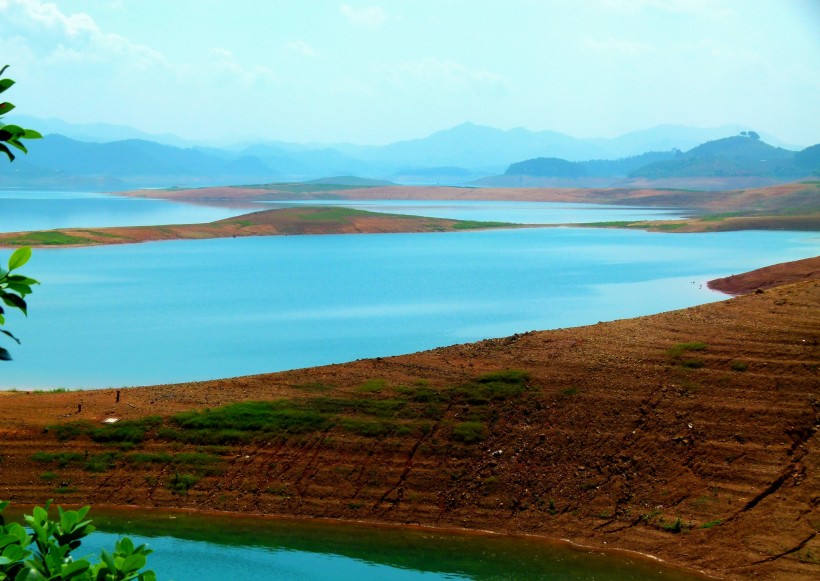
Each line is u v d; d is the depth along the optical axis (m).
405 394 34.16
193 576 23.78
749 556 24.92
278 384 36.19
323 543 26.72
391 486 29.88
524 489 29.23
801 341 34.16
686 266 97.94
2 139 5.97
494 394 33.56
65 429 32.66
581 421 31.56
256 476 30.62
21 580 5.54
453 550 26.25
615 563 25.27
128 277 88.12
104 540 26.45
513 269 96.25
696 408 31.22
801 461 28.36
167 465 31.17
